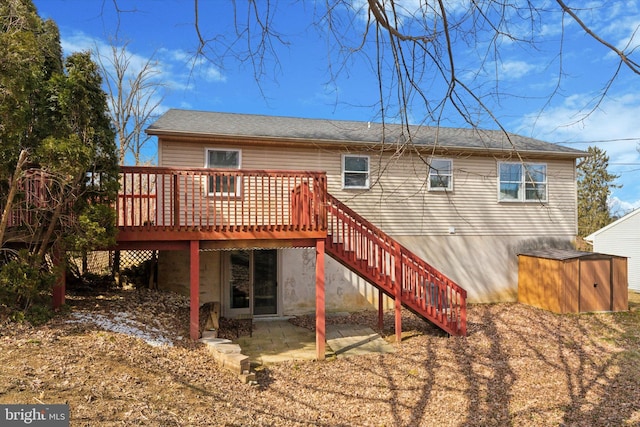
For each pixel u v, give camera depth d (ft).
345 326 32.30
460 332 29.32
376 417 17.40
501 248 40.93
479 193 40.27
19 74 17.80
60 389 13.78
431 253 38.78
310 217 24.99
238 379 19.43
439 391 20.21
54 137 19.48
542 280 38.42
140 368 17.20
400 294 28.04
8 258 21.31
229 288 34.99
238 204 33.04
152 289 32.32
